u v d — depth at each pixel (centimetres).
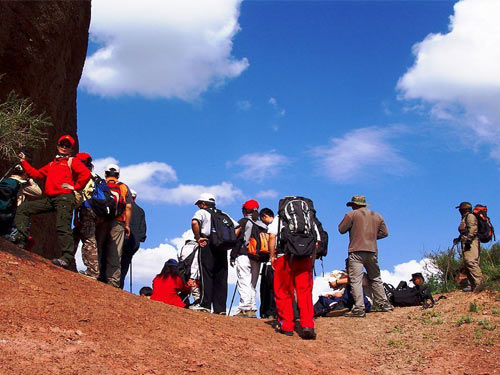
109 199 725
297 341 689
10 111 773
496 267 945
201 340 555
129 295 657
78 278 637
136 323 536
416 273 916
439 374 593
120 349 453
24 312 464
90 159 770
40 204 693
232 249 822
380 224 873
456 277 985
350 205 895
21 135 713
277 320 772
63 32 1039
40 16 960
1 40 882
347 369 598
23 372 362
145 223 877
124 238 812
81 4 1139
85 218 711
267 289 856
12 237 672
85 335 457
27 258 621
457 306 839
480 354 647
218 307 806
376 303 901
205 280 793
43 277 580
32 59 942
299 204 716
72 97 1199
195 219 792
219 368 482
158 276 823
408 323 793
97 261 716
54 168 692
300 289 711
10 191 659
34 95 970
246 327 700
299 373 540
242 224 834
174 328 566
